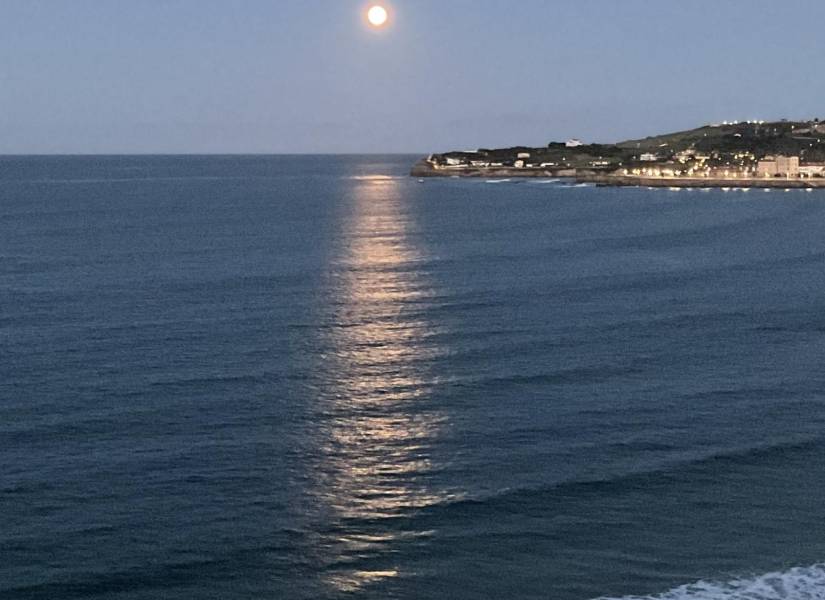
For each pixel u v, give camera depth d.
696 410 39.56
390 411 39.62
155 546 27.64
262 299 65.31
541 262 85.69
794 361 47.69
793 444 35.41
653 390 42.50
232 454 34.62
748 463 33.69
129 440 35.94
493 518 29.53
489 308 61.88
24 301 63.69
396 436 36.62
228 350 49.69
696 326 56.34
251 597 25.12
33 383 43.09
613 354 49.09
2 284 71.06
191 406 40.03
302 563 26.86
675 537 28.22
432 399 41.22
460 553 27.42
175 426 37.56
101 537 28.12
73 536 28.16
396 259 87.81
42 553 27.14
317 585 25.77
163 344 50.91
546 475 32.75
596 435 36.62
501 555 27.28
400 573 26.39
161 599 24.98
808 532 28.50
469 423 38.09
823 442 35.69
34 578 25.81
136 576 26.03
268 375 44.84
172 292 68.06
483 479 32.44
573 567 26.59
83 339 51.84
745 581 25.69
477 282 73.12
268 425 37.75
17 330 54.03
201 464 33.66
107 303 63.25
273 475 32.72
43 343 50.88
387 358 48.25
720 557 27.02
